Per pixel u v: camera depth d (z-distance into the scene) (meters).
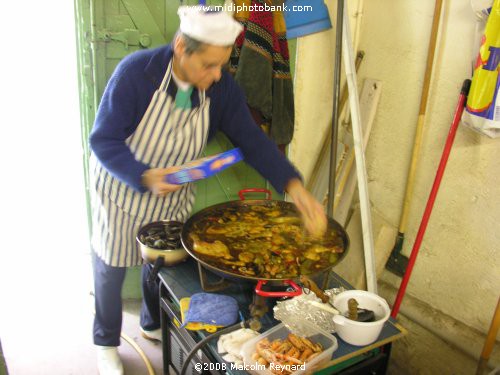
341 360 1.26
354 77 1.96
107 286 1.85
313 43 2.25
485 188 1.72
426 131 1.93
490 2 1.50
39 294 2.55
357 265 2.24
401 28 1.99
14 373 1.97
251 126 1.66
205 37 1.24
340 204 2.34
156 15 1.94
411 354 2.10
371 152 2.24
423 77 1.92
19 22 3.38
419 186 2.00
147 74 1.47
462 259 1.85
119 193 1.68
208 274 1.60
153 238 1.66
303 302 1.43
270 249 1.54
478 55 1.52
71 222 3.30
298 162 2.49
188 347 1.49
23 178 3.72
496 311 1.60
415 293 2.07
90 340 2.21
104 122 1.45
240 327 1.35
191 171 1.39
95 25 1.87
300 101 2.35
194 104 1.56
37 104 3.80
